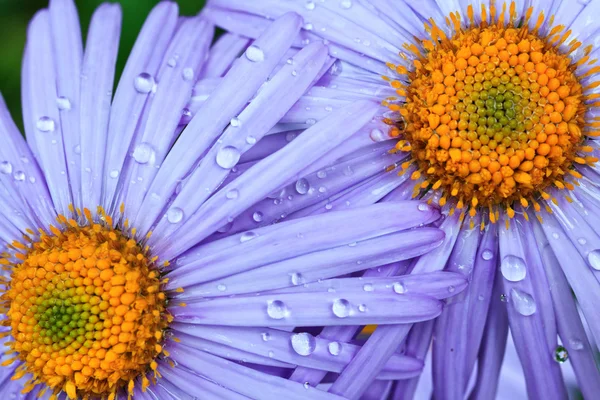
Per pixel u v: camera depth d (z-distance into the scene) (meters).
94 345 0.14
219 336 0.14
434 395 0.14
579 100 0.14
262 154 0.14
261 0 0.15
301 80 0.14
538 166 0.14
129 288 0.14
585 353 0.14
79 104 0.15
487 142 0.14
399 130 0.14
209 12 0.15
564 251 0.14
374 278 0.14
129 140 0.14
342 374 0.14
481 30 0.14
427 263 0.14
